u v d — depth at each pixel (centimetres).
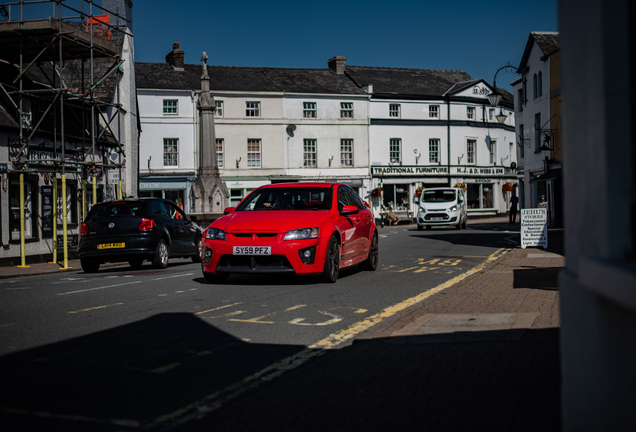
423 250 1789
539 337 531
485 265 1317
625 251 225
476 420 326
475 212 5038
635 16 228
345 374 430
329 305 776
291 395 383
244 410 355
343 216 1055
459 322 615
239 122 4238
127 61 2369
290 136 4359
